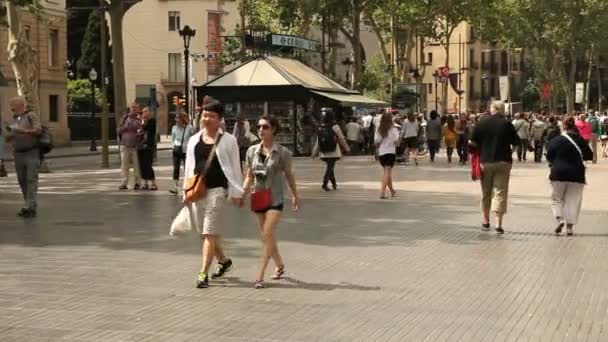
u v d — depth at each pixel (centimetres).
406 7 6066
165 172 2981
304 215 1667
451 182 2497
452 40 10212
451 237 1379
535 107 10619
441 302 897
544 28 7331
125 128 2198
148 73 7906
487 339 748
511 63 10700
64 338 750
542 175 2811
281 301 902
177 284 991
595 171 3031
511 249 1259
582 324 802
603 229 1491
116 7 3734
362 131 4403
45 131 1631
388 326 794
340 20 5847
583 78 10706
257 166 1002
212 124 981
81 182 2500
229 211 1722
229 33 7875
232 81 3966
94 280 1011
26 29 5266
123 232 1420
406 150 3459
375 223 1548
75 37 8506
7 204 1856
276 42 4600
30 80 3619
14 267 1098
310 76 4328
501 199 1430
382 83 6700
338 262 1139
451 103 10288
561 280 1020
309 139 4003
